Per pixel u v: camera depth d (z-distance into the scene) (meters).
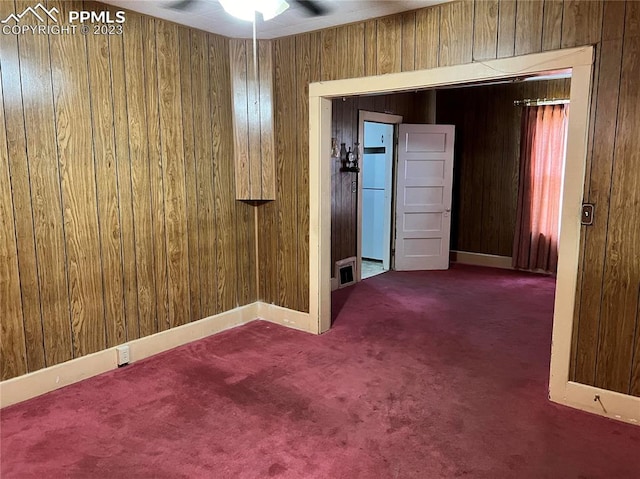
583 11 2.53
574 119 2.61
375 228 7.10
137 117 3.29
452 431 2.55
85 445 2.42
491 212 6.68
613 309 2.63
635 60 2.42
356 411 2.76
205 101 3.73
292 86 3.84
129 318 3.40
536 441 2.46
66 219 2.98
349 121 5.48
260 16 3.26
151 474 2.20
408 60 3.21
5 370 2.79
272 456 2.33
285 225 4.09
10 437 2.48
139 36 3.24
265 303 4.35
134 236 3.38
